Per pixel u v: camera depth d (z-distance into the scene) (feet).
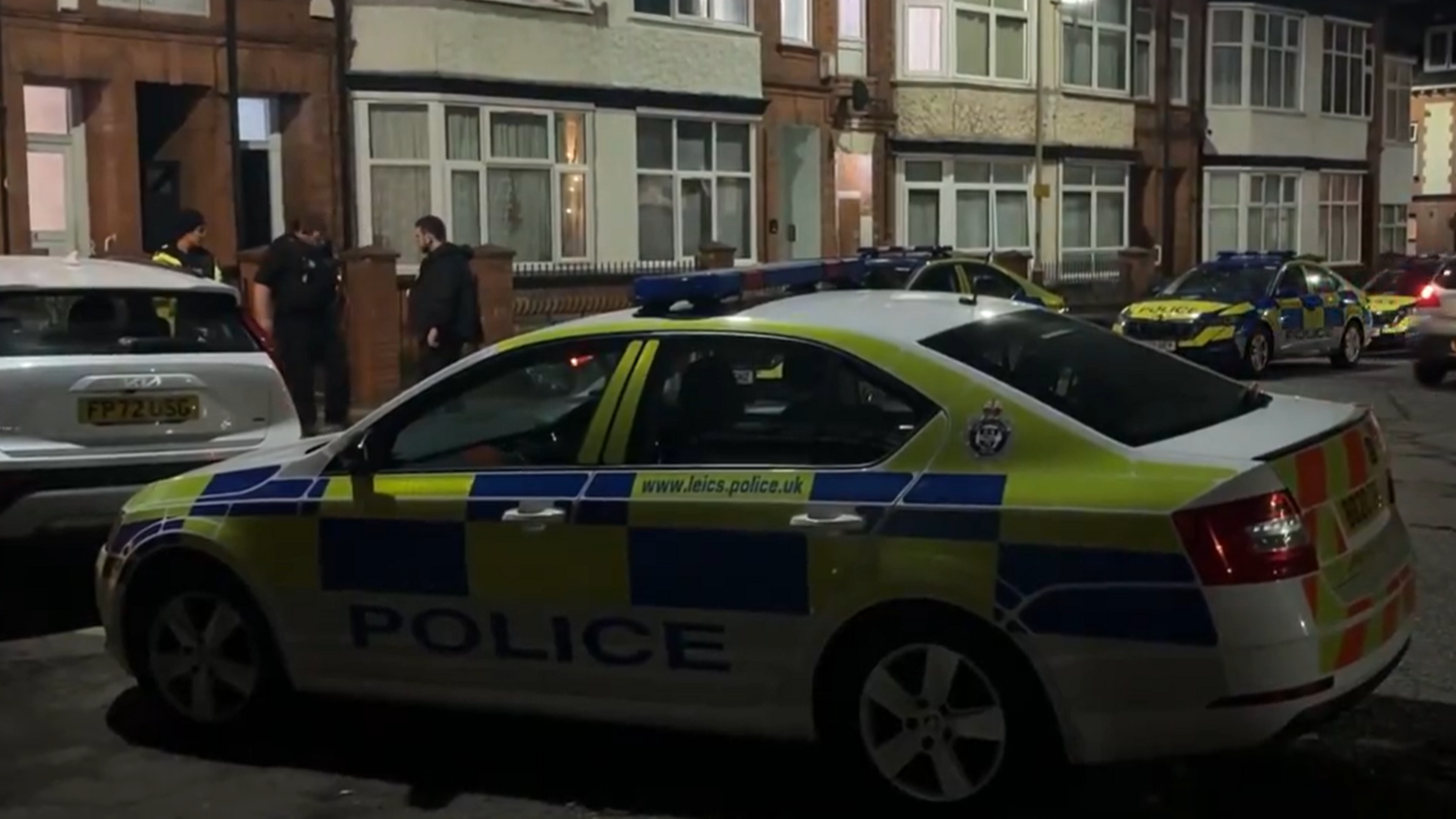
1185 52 107.34
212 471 19.49
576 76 66.08
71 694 21.53
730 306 17.70
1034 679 14.92
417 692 17.83
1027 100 92.02
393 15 60.03
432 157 60.90
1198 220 109.29
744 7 74.90
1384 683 20.39
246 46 56.34
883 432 15.81
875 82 84.79
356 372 51.03
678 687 16.40
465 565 17.20
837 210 83.25
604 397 17.11
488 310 55.67
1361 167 121.80
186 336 25.79
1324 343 68.18
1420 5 129.49
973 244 90.53
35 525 23.80
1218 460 14.56
